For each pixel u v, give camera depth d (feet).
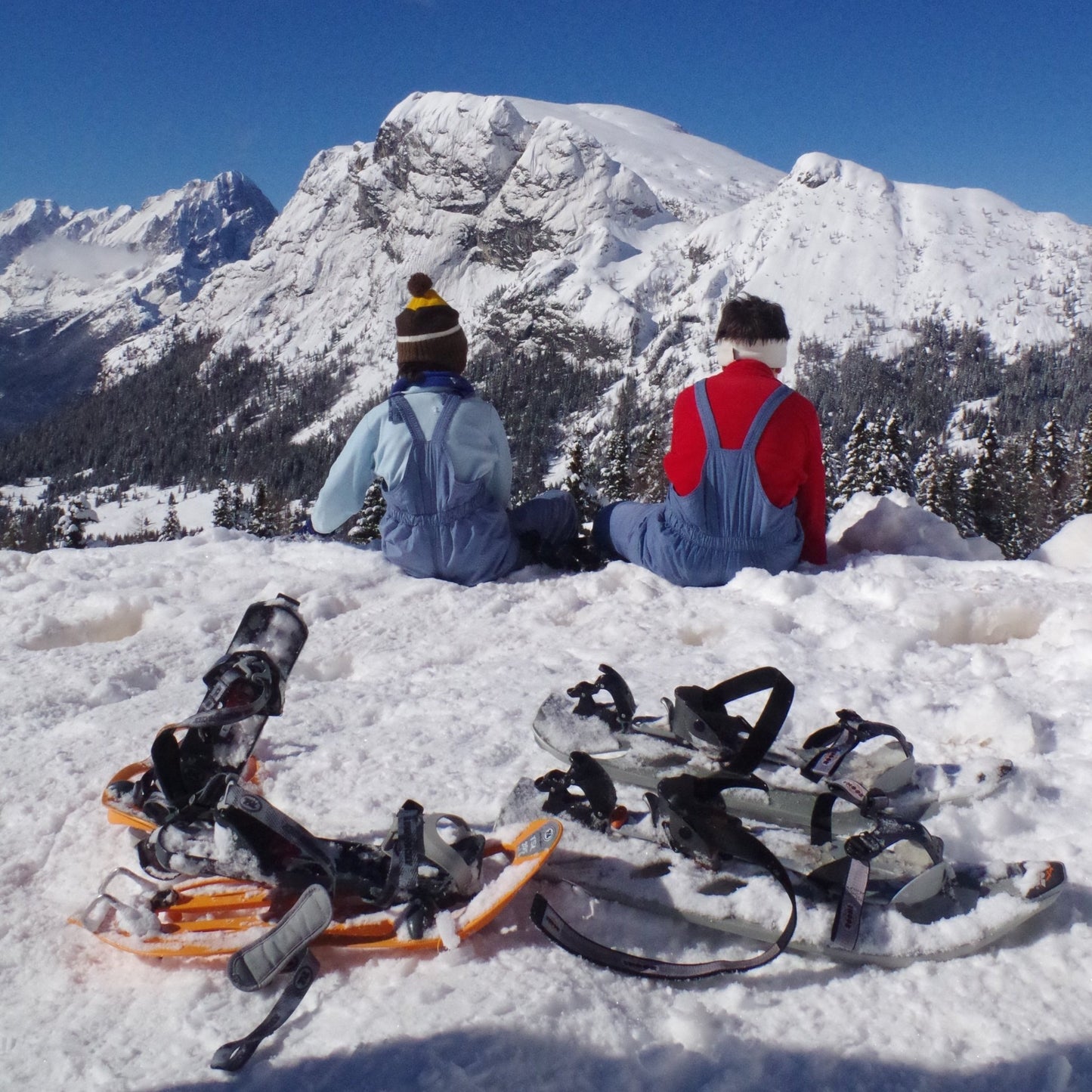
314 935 4.56
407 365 13.32
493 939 5.10
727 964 4.69
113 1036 4.56
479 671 9.66
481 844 5.42
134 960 5.19
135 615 12.64
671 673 9.24
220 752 6.04
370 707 8.73
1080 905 5.22
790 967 4.86
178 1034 4.52
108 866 6.15
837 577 12.28
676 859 5.45
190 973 5.02
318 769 7.31
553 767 7.15
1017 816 6.15
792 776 5.95
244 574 13.88
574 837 5.71
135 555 15.26
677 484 12.85
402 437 12.87
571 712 7.08
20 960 5.26
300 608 12.12
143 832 6.43
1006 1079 4.01
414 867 5.05
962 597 11.19
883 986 4.66
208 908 5.43
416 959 4.95
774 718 5.55
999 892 5.08
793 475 12.66
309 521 14.98
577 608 12.15
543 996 4.55
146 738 8.14
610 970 4.83
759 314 12.82
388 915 5.11
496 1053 4.19
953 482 125.18
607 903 5.37
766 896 5.06
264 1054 4.31
